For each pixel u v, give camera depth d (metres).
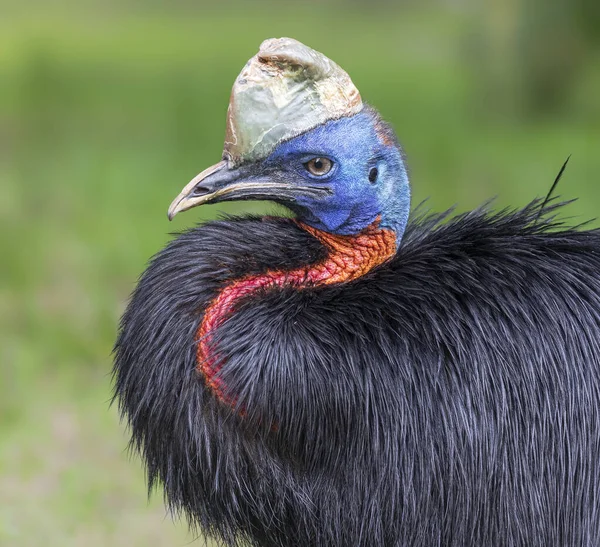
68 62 45.28
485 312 7.88
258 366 7.45
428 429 7.75
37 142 30.89
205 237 8.02
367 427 7.64
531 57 35.03
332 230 8.03
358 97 7.85
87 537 12.08
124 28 60.59
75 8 71.31
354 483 7.77
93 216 22.92
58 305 17.59
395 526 7.87
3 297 17.88
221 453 7.65
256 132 7.64
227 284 7.82
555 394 7.87
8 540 11.85
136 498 12.89
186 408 7.67
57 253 20.31
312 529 7.96
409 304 7.85
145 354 7.82
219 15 69.00
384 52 48.84
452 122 33.00
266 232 8.09
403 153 8.24
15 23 62.19
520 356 7.84
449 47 47.94
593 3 34.16
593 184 24.70
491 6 35.38
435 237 8.40
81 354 16.09
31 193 24.59
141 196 24.80
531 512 7.92
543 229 8.58
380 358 7.68
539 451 7.89
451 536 7.93
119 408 8.52
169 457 7.90
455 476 7.82
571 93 35.88
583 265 8.30
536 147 29.97
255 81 7.63
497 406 7.79
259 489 7.77
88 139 30.95
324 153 7.74
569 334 7.97
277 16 66.88
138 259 19.94
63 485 13.01
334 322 7.66
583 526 8.02
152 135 31.52
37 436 14.03
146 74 42.66
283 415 7.50
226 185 7.75
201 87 39.03
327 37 54.97
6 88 39.00
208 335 7.61
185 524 12.41
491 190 24.16
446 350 7.80
